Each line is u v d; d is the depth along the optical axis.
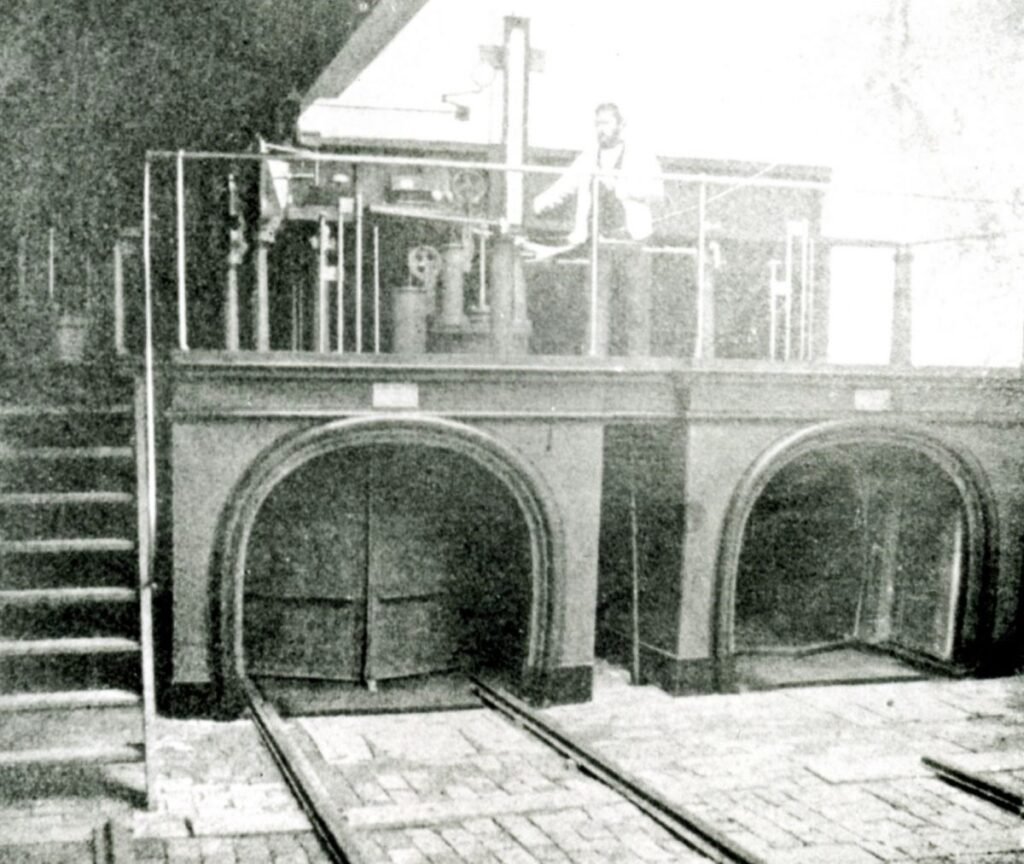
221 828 7.02
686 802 7.67
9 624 10.79
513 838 6.96
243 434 9.21
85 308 11.75
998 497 11.17
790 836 7.06
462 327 10.90
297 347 12.75
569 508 9.91
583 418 9.87
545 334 13.92
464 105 13.48
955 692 10.67
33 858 6.50
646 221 11.63
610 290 12.94
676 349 14.59
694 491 10.24
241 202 10.22
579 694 10.09
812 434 10.45
